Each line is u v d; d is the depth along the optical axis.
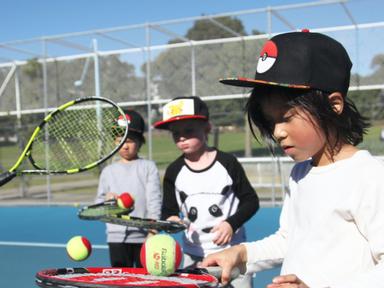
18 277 5.59
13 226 9.22
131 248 4.34
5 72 14.46
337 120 1.62
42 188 15.98
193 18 9.14
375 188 1.55
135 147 4.46
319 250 1.66
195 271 1.96
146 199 4.37
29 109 14.40
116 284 1.57
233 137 18.55
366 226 1.55
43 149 4.03
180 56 13.11
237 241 3.43
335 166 1.68
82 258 2.89
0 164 14.45
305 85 1.58
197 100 3.54
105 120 4.10
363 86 10.75
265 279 5.04
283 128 1.63
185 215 3.49
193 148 3.43
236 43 12.28
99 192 4.54
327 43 1.65
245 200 3.44
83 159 4.12
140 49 12.92
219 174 3.43
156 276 2.01
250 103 1.75
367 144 10.64
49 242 7.59
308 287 1.49
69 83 14.22
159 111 13.74
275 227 8.12
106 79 13.83
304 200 1.76
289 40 1.65
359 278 1.44
